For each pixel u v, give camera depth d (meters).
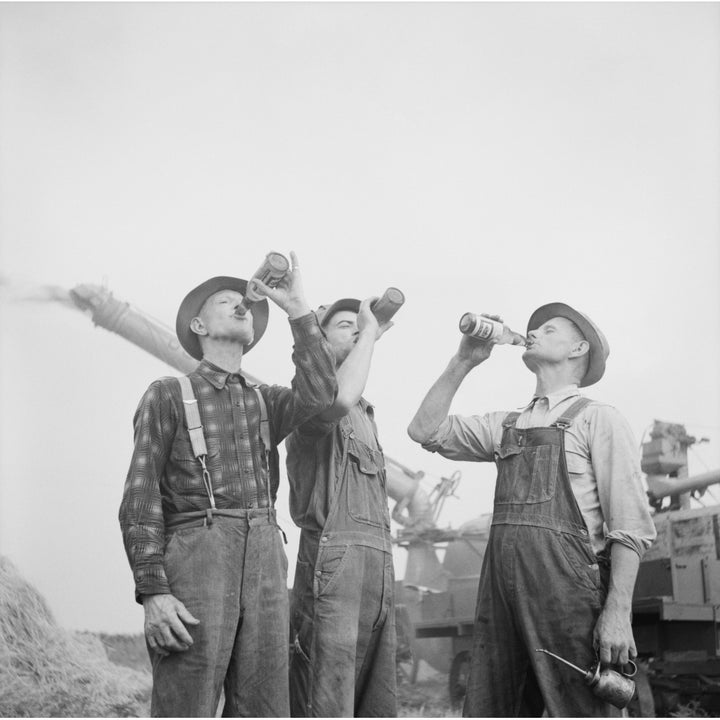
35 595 7.20
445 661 6.99
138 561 4.52
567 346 5.90
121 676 7.12
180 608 4.51
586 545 5.26
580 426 5.51
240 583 4.68
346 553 5.23
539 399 5.77
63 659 7.09
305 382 4.98
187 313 5.44
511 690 5.35
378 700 5.23
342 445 5.43
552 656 5.16
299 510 5.47
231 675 4.68
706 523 7.40
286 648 4.72
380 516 5.40
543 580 5.23
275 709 4.65
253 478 4.84
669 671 6.95
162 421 4.83
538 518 5.32
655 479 7.56
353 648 5.13
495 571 5.38
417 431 5.96
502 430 5.78
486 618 5.39
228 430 4.89
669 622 7.09
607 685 5.01
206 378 5.02
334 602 5.16
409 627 7.04
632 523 5.27
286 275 5.17
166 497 4.76
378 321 5.86
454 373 5.98
